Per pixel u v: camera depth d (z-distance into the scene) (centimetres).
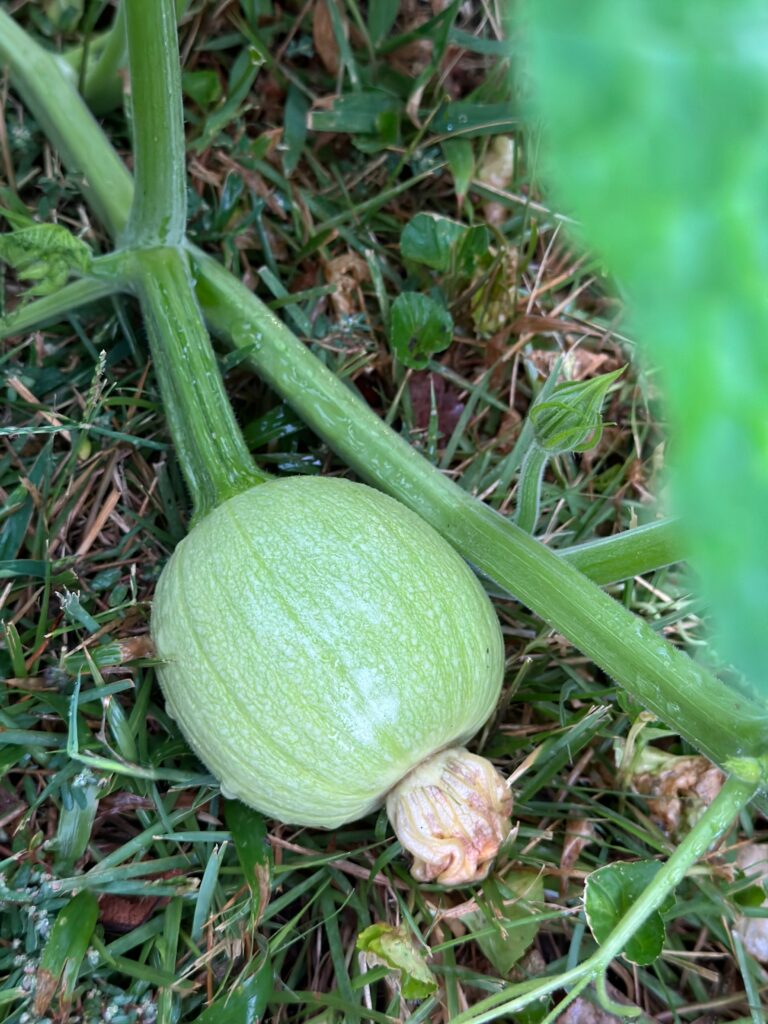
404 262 35
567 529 34
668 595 33
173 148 26
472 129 35
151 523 30
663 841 29
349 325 33
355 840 27
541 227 37
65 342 32
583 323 36
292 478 25
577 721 28
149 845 26
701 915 28
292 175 36
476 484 32
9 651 26
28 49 31
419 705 21
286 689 21
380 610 21
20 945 24
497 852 25
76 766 25
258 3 35
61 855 25
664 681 22
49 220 32
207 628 22
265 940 25
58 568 28
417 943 26
